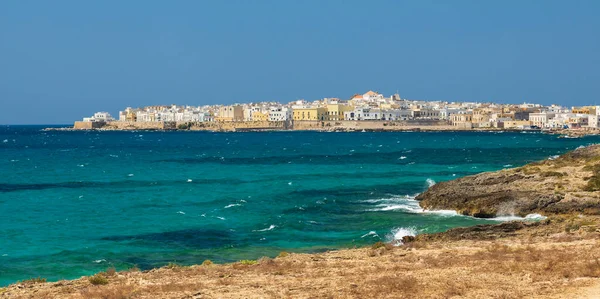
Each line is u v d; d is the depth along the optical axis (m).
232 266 43.38
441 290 32.97
